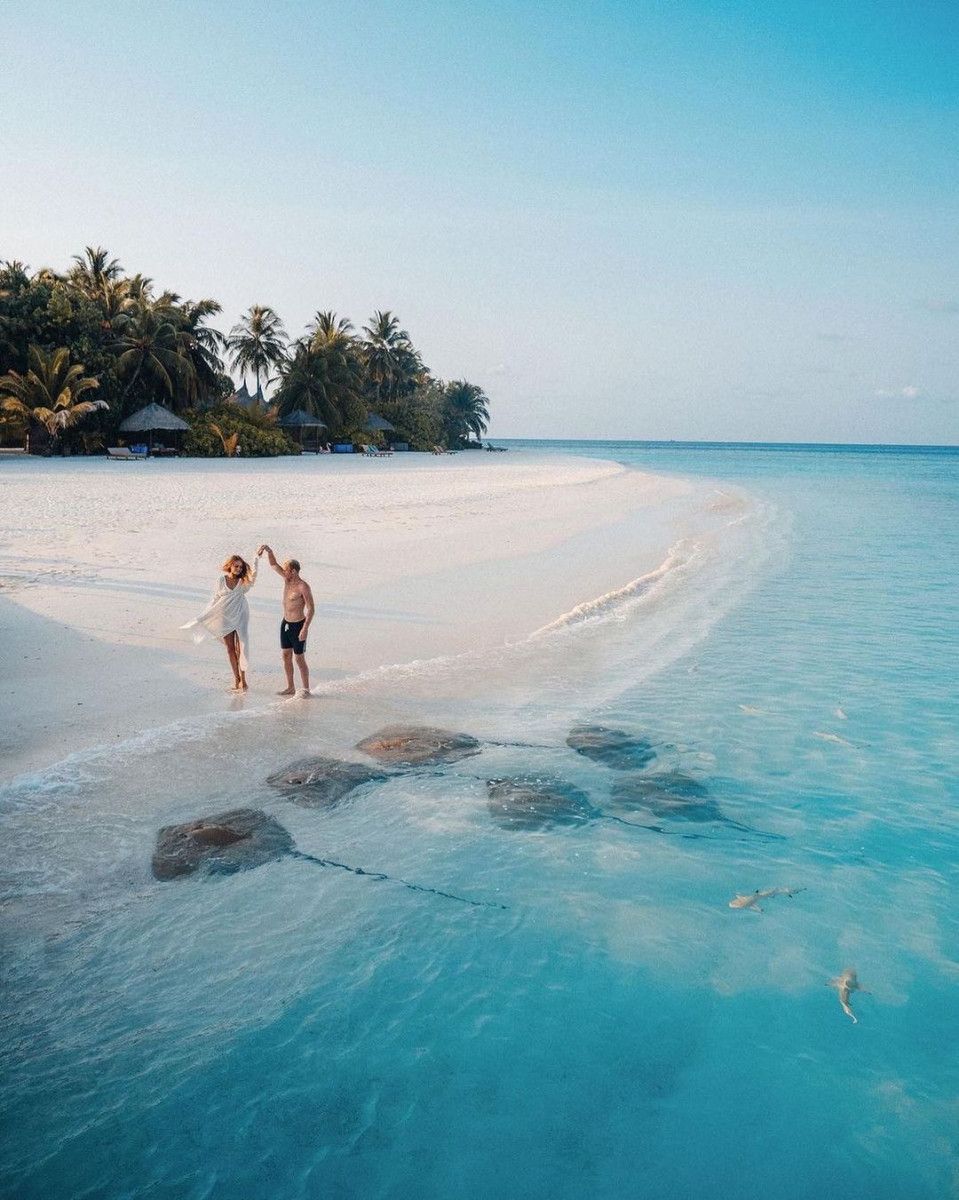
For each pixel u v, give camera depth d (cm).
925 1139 408
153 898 570
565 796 745
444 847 657
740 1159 394
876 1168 390
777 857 671
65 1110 402
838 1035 478
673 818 723
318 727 877
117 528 2009
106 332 5512
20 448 5356
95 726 838
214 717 884
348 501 2970
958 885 639
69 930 533
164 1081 422
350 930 552
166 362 5603
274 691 976
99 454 5288
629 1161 390
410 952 533
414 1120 408
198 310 6191
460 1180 377
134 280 5988
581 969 525
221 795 714
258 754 801
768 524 2983
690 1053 460
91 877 589
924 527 2927
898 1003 505
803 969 534
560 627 1335
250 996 486
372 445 7675
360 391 8419
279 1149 388
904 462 12019
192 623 935
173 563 1591
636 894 611
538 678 1080
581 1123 411
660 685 1080
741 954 547
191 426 5803
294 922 555
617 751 852
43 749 779
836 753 884
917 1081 445
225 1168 376
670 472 7138
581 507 3262
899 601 1644
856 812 754
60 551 1658
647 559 2045
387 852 646
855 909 603
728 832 708
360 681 1029
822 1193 377
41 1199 354
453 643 1217
